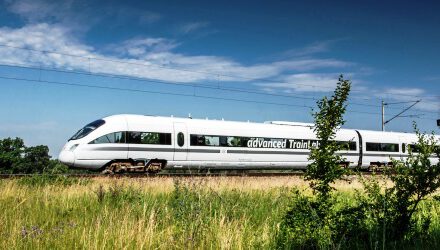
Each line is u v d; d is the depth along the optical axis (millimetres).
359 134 30094
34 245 5824
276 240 6316
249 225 7414
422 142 6371
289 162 26484
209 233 6352
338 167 6090
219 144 23672
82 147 19891
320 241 5945
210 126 23578
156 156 21547
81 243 5945
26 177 13805
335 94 6172
